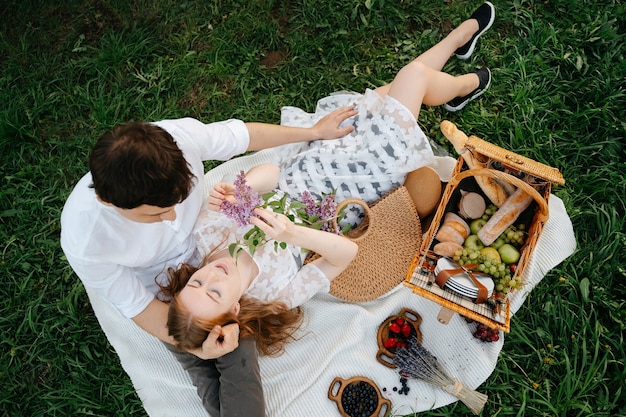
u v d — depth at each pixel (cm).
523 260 253
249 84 353
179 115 349
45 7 374
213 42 361
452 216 268
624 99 322
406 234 269
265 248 240
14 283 314
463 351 275
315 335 279
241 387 226
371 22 357
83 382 293
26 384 297
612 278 290
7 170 340
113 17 372
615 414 263
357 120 274
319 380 268
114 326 288
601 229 296
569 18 348
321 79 348
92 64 360
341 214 262
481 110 332
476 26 319
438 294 251
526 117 325
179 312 213
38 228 325
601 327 279
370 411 259
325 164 261
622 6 339
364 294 273
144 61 361
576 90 331
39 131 350
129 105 352
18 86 358
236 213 210
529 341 281
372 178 259
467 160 265
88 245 201
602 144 315
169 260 241
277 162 296
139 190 171
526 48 343
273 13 366
